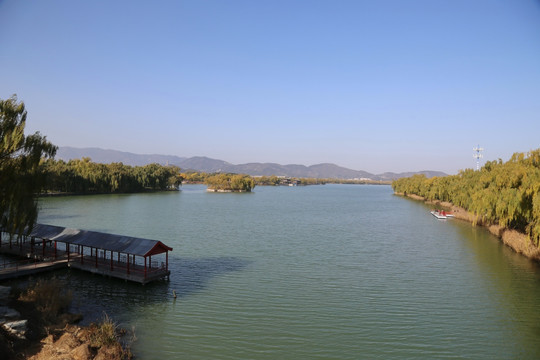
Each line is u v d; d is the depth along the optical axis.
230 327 31.88
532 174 56.44
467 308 36.88
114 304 36.44
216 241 71.56
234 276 47.47
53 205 131.25
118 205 137.50
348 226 94.94
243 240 73.19
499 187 71.50
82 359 24.25
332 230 87.88
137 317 33.50
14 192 32.84
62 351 25.20
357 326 32.44
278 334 30.70
